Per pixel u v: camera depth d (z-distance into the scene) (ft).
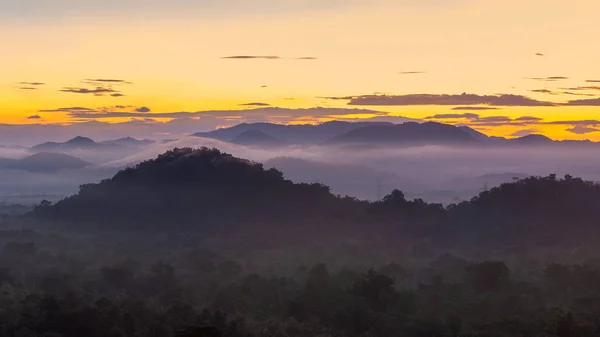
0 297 317.22
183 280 389.60
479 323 305.12
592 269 405.59
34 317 278.67
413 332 296.92
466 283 376.27
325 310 316.81
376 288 336.49
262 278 374.22
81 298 312.71
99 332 273.54
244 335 278.67
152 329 278.87
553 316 301.43
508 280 379.35
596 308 328.08
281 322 304.50
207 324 272.72
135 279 381.81
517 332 293.23
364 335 300.61
